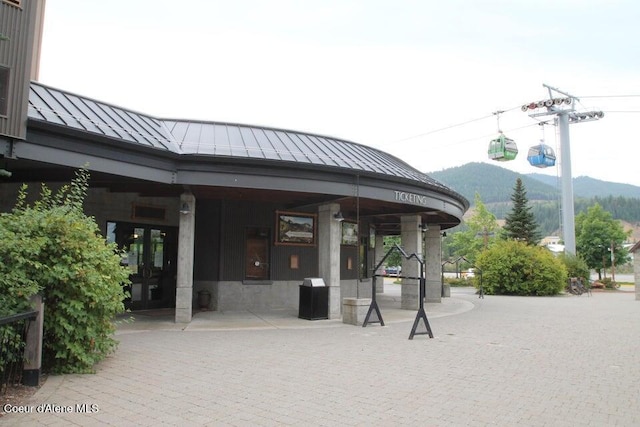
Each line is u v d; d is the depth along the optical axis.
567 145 39.44
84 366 7.14
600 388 6.62
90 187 13.84
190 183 11.88
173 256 16.62
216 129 14.77
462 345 9.94
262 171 12.36
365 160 15.57
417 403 5.79
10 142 9.35
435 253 21.02
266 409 5.48
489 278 29.16
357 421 5.11
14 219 6.98
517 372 7.53
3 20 9.63
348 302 13.32
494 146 34.38
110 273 7.60
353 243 19.81
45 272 6.71
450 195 17.36
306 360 8.24
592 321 14.47
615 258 48.94
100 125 11.03
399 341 10.39
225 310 16.11
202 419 5.11
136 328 11.92
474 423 5.11
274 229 17.14
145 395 5.96
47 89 11.73
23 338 6.23
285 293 17.17
